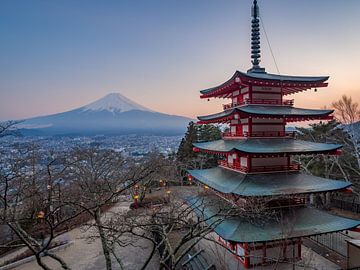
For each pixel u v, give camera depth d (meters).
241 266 17.84
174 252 9.16
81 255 21.30
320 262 18.53
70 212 15.82
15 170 12.05
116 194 10.62
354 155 32.06
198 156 49.78
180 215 13.15
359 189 32.69
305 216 17.66
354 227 16.58
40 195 10.85
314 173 35.22
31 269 18.95
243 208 14.15
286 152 17.38
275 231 16.05
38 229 13.67
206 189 25.83
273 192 16.67
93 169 20.78
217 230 16.78
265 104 20.31
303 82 19.83
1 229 19.80
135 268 18.91
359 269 16.52
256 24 22.83
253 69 22.31
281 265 17.80
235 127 22.19
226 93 23.83
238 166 20.47
